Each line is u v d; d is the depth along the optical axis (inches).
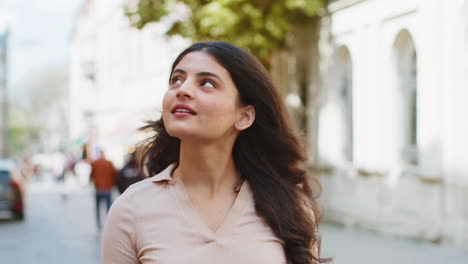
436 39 457.4
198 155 81.7
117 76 1563.7
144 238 78.7
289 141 90.7
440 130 454.9
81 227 610.9
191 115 78.9
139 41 1374.3
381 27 529.7
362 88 560.1
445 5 447.8
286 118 91.1
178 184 81.4
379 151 537.3
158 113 98.7
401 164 521.0
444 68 450.6
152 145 97.2
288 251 83.6
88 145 1801.2
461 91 435.8
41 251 453.4
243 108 84.5
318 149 632.4
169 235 78.2
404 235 498.3
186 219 79.0
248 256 78.7
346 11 577.9
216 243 78.3
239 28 538.9
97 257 426.0
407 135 520.1
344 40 584.7
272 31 540.4
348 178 586.6
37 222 661.9
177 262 76.7
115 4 1547.7
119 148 1423.5
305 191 92.6
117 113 1569.9
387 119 530.0
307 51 645.9
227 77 81.4
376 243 466.9
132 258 79.8
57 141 2992.1
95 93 1814.7
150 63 1302.9
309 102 649.0
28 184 1493.6
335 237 506.0
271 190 85.8
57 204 922.7
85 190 1285.7
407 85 521.3
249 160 88.6
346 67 610.2
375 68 539.5
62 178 1529.3
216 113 79.3
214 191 82.9
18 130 3540.8
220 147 82.9
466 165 431.8
